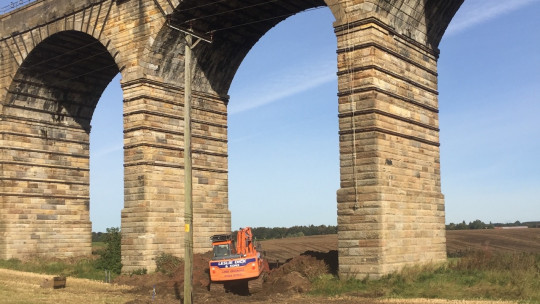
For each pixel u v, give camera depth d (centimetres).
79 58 5306
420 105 3806
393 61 3553
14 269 4922
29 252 5447
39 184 5584
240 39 4762
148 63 4291
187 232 2652
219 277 3134
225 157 4906
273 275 3600
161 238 4228
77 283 3900
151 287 3506
